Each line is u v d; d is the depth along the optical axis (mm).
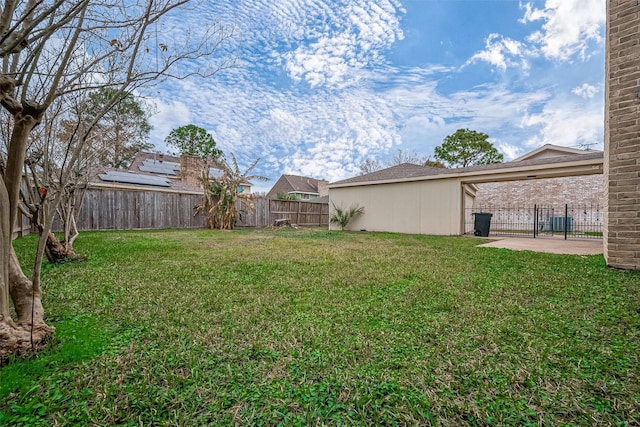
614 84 3676
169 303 2582
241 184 12859
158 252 5336
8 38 1472
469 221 13562
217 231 10930
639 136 3504
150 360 1654
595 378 1485
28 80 1705
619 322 2133
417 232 10578
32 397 1341
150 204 11305
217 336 1956
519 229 13914
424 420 1230
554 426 1187
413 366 1610
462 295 2818
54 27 1623
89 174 4922
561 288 2984
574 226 12438
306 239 8109
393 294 2873
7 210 1672
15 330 1686
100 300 2639
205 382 1463
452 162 26531
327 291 2977
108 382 1456
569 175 8320
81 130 2848
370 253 5438
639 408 1275
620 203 3689
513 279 3396
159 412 1266
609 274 3465
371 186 11867
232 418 1233
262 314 2346
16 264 1824
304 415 1255
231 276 3572
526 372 1540
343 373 1549
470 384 1455
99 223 9945
